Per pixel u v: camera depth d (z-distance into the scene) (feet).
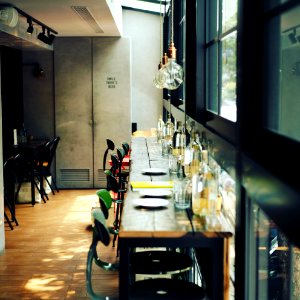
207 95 15.34
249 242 8.36
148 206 10.71
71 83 32.45
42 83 32.40
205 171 10.23
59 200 29.22
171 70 16.98
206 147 12.96
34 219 24.77
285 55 10.64
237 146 8.55
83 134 32.76
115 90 32.55
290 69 10.68
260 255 8.46
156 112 35.83
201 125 14.07
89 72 32.40
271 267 11.03
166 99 32.37
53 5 20.53
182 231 8.95
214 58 14.17
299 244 4.90
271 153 7.21
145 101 35.91
